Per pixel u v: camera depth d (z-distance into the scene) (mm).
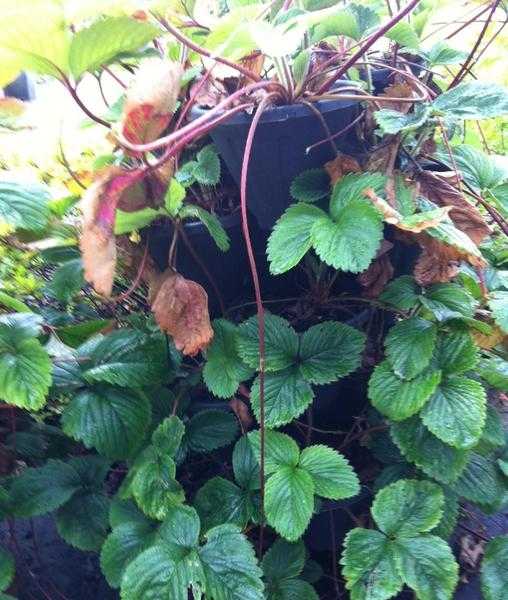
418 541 390
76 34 360
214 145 525
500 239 572
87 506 463
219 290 561
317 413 547
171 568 380
